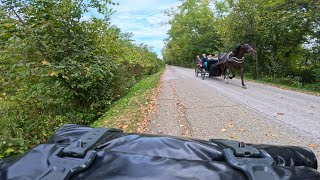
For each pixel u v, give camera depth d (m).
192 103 9.66
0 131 5.75
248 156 1.19
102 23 9.09
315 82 17.75
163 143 1.33
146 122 6.94
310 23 17.52
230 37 22.95
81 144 1.25
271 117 7.45
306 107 8.98
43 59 7.09
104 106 10.15
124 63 15.14
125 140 1.38
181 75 25.94
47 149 1.26
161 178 1.06
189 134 5.96
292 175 1.07
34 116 8.00
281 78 18.89
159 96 11.40
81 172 1.10
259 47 22.02
